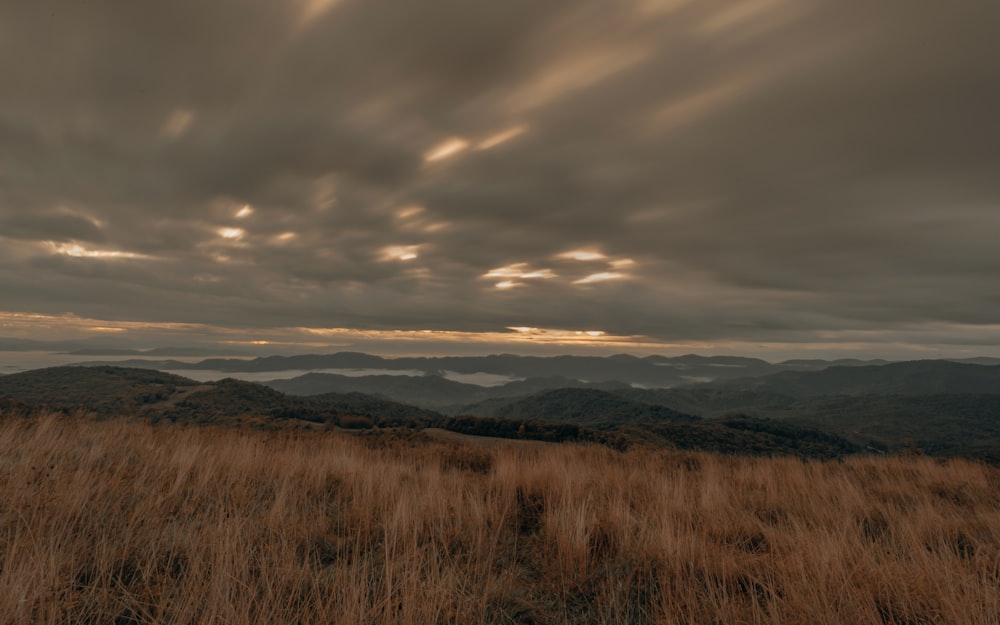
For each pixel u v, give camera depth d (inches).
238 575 151.9
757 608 152.0
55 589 133.3
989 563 193.8
